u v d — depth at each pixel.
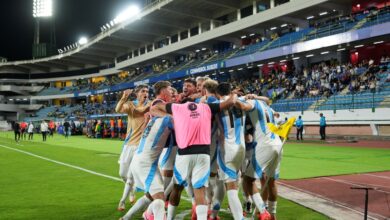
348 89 29.69
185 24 51.19
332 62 34.84
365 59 34.12
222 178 5.53
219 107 5.23
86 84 76.25
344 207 6.83
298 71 37.19
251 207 6.79
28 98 83.12
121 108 7.20
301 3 34.34
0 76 85.75
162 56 56.25
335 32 32.47
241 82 42.41
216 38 45.66
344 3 34.72
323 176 10.62
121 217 6.21
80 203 7.47
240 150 5.50
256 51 40.03
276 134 6.02
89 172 12.14
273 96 35.03
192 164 5.05
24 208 7.03
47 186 9.44
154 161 5.29
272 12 37.50
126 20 52.34
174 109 5.19
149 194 5.53
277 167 6.00
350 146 21.44
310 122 30.69
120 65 65.94
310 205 7.00
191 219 6.13
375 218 6.07
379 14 29.86
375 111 26.19
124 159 7.09
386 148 19.83
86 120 49.25
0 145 27.69
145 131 5.43
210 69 43.19
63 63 79.12
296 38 36.41
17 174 11.70
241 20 41.19
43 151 21.72
